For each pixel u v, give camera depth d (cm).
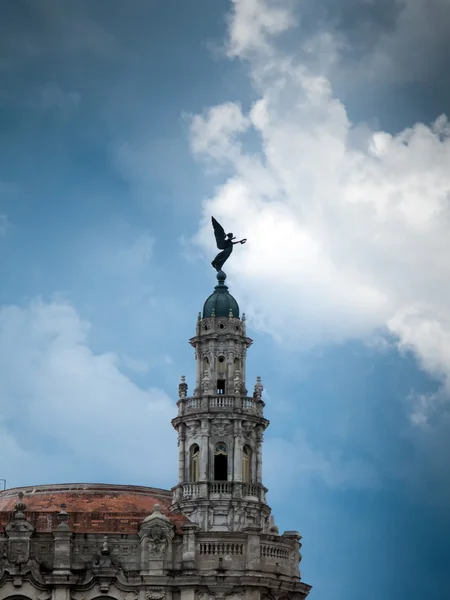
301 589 14388
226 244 16762
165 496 15525
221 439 15625
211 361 16025
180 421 15800
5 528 13675
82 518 14012
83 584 13562
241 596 13712
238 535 13900
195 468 15688
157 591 13625
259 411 15938
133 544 13812
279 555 14225
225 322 16175
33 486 15062
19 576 13500
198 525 14125
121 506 14662
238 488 15425
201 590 13712
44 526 13962
